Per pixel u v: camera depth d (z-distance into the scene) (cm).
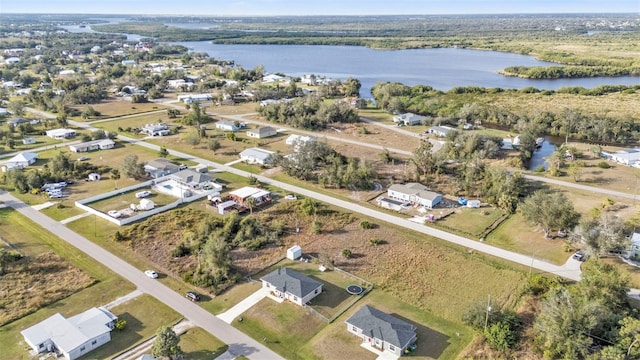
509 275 6888
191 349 5388
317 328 5812
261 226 8375
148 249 7706
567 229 7869
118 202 9606
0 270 6912
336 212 9131
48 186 10312
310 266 7269
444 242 7975
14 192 10231
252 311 6116
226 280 6794
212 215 8956
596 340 5188
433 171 11156
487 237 8156
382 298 6456
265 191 9819
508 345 5338
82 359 5219
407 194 9656
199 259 7244
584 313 5150
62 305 6212
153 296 6431
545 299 6034
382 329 5500
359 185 10488
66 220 8769
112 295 6444
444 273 7031
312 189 10388
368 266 7256
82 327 5541
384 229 8450
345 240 8062
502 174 9919
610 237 7094
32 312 6069
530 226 8462
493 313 5694
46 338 5384
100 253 7575
